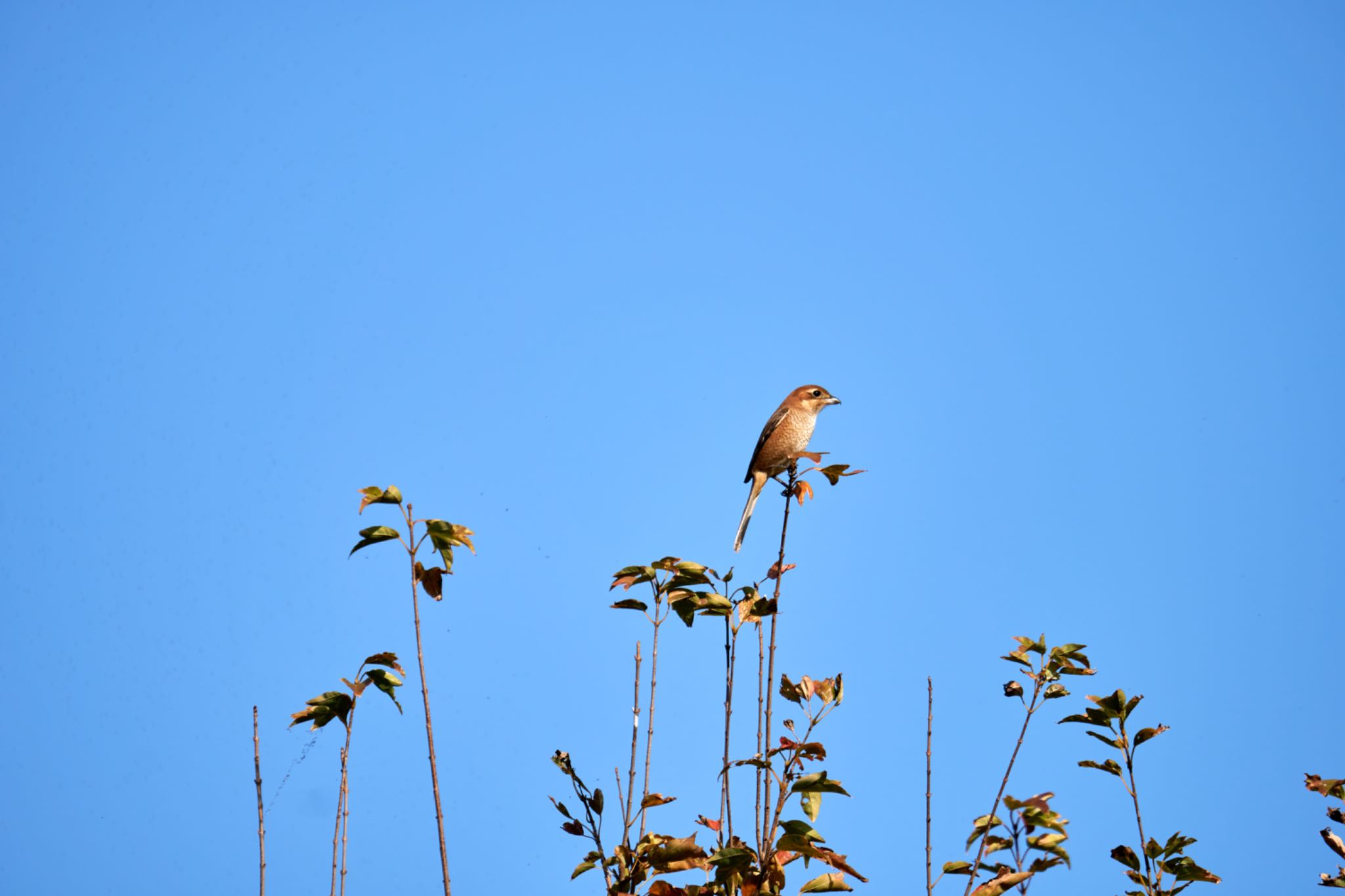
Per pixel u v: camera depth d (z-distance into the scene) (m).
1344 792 9.80
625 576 9.84
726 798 9.45
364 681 9.14
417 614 8.73
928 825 8.73
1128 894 9.76
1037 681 9.82
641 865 9.11
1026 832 7.82
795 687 9.41
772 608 9.80
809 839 8.86
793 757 9.14
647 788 9.44
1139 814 9.86
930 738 9.04
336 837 8.62
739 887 8.75
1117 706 9.95
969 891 7.91
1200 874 9.65
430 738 8.35
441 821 8.14
